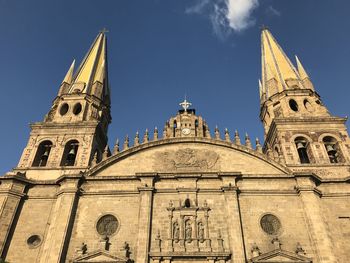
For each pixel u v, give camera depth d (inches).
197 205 1328.7
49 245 1213.7
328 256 1165.1
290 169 1462.8
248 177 1393.9
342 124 1631.4
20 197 1365.7
